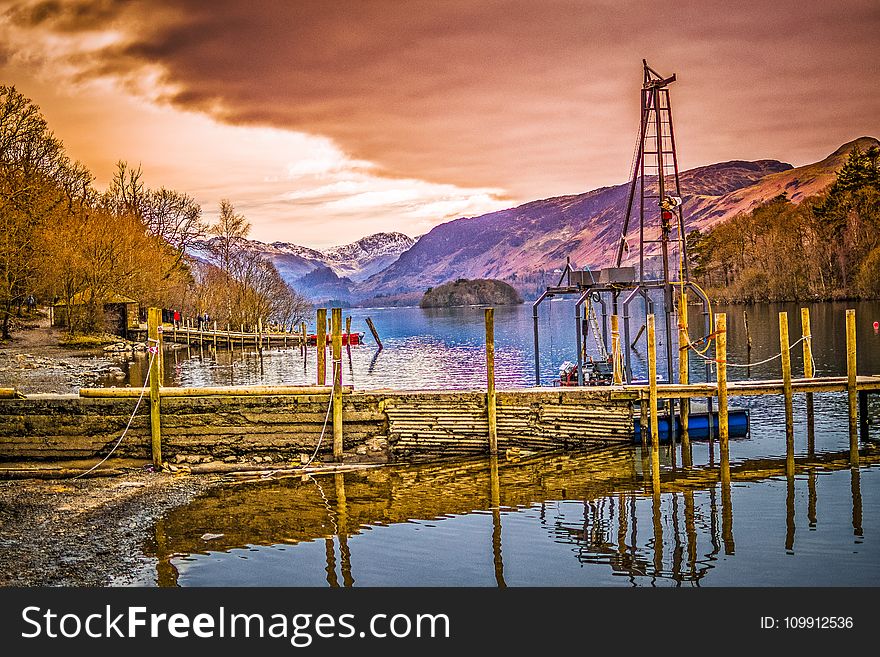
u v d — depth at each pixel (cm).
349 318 5847
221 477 2459
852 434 2622
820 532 2003
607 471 2553
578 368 3259
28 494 2270
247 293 9075
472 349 8081
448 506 2219
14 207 6025
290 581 1733
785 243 14100
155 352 2559
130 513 2125
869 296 12162
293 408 2605
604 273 3331
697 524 2072
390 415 2645
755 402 3800
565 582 1744
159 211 9631
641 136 3803
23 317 7119
